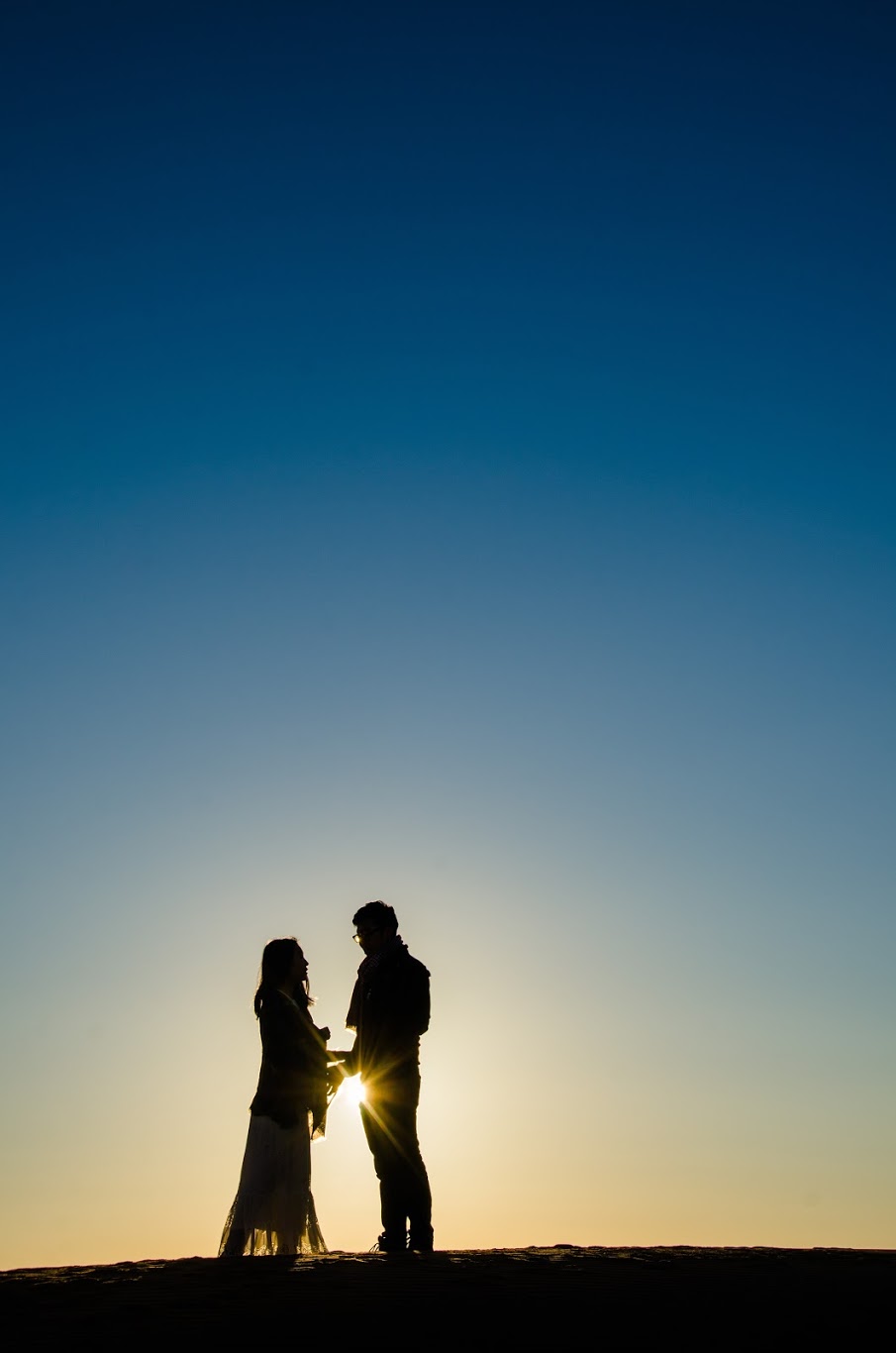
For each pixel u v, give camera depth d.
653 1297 8.47
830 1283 9.16
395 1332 7.44
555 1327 7.60
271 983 11.68
